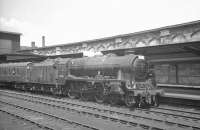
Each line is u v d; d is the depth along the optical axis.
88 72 16.03
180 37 15.62
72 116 10.62
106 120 9.73
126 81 12.76
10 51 40.69
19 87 23.95
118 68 13.62
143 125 8.68
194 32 14.78
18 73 23.33
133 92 12.44
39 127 8.66
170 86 16.67
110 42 20.86
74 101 15.58
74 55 19.70
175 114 10.60
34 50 32.56
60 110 12.14
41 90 20.53
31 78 21.27
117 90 13.03
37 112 11.36
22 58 29.31
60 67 17.94
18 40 42.22
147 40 17.67
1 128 8.52
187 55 15.47
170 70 16.89
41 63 20.72
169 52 16.17
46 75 19.31
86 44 23.52
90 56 17.23
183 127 8.52
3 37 39.69
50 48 29.38
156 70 17.84
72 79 16.72
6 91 22.66
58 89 18.61
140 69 13.34
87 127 8.50
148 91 12.65
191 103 12.88
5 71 25.97
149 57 17.73
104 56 15.51
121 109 12.24
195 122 9.28
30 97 17.73
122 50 15.64
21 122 9.45
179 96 13.27
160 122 9.33
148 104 13.74
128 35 18.67
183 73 16.06
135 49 14.93
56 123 9.24
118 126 8.76
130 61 13.12
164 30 16.33
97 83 14.84
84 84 16.02
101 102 14.84
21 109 12.34
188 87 15.60
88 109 12.34
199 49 13.21
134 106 13.40
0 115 10.88
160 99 14.77
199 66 15.02
